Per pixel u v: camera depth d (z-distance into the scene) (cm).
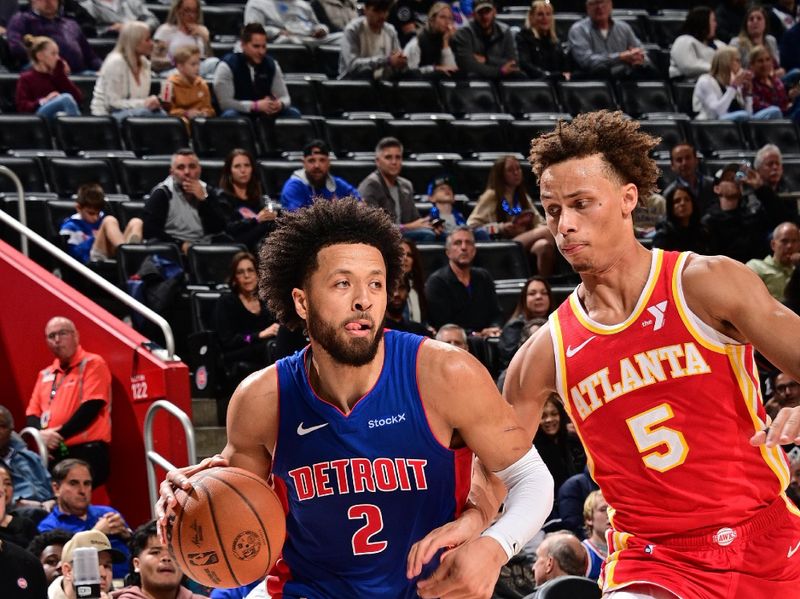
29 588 646
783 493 421
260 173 1350
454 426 368
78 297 1069
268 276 374
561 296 1190
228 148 1396
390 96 1581
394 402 364
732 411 409
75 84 1457
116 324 1038
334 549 371
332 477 365
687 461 410
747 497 412
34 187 1273
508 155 1382
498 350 1082
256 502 359
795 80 1791
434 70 1622
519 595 800
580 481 892
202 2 1795
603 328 418
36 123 1339
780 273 1248
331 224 362
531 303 1084
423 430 364
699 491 410
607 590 430
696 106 1695
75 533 814
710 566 412
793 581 416
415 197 1385
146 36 1428
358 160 1407
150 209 1180
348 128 1479
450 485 371
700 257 412
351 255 359
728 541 411
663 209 1355
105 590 744
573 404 427
